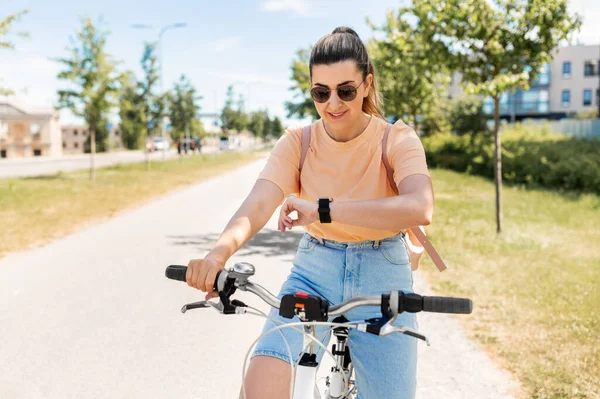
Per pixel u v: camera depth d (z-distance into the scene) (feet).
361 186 7.48
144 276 22.67
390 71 60.29
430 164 95.61
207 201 49.47
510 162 68.85
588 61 190.60
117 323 17.24
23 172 92.53
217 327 16.94
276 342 6.52
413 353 7.11
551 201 47.93
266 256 26.40
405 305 5.74
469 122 113.91
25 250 27.84
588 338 15.39
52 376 13.62
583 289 20.24
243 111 219.00
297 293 6.05
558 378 12.94
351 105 7.06
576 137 90.38
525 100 194.18
